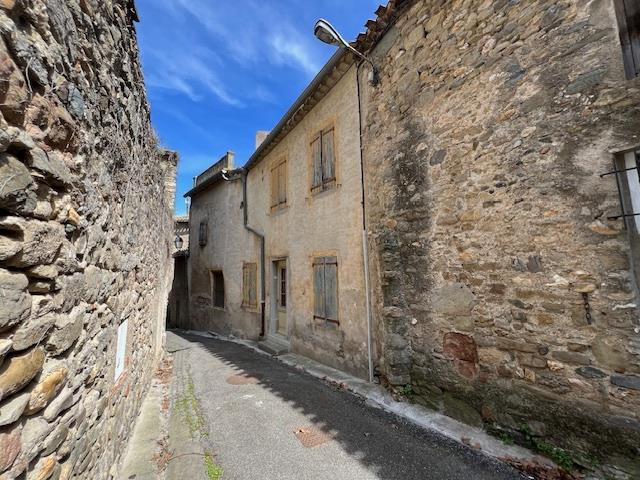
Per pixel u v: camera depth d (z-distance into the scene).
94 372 2.06
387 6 4.35
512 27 3.14
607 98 2.54
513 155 3.09
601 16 2.60
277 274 8.65
